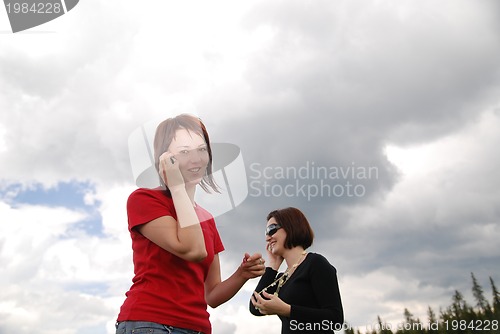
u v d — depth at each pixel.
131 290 1.41
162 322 1.33
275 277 2.68
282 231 2.63
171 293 1.37
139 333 1.31
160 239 1.34
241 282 1.61
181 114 1.42
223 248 1.68
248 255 1.59
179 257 1.39
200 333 1.41
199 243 1.32
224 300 1.62
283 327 2.42
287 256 2.63
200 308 1.44
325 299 2.38
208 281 1.68
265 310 2.36
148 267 1.39
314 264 2.46
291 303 2.43
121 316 1.37
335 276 2.49
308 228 2.66
